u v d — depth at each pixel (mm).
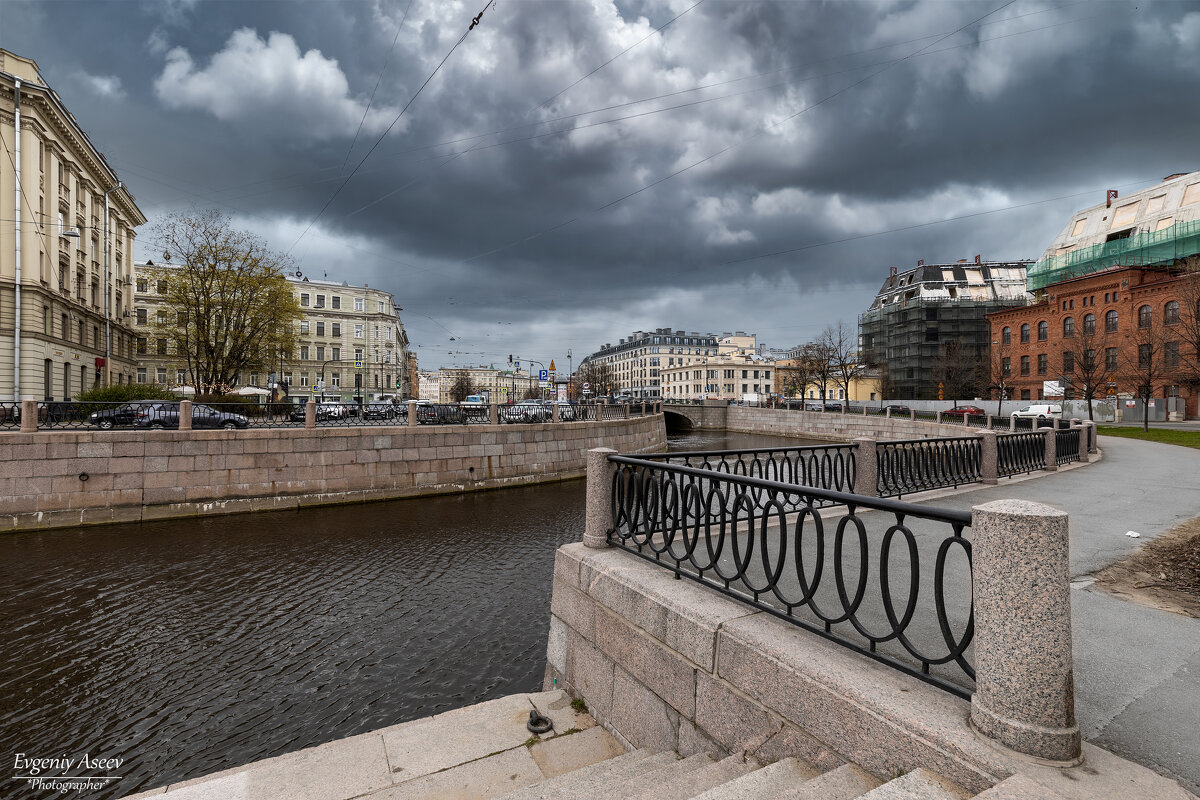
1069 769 1756
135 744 5281
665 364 124188
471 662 6770
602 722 3834
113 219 40125
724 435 51500
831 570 4469
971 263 66188
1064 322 43781
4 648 7035
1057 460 12406
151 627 7629
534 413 21297
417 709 5844
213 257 32344
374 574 9711
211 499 13852
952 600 3748
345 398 66312
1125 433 26359
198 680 6352
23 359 27688
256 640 7277
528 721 3902
